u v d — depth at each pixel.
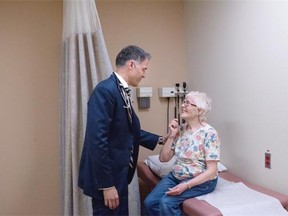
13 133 2.36
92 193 1.61
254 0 1.95
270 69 1.85
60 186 2.33
